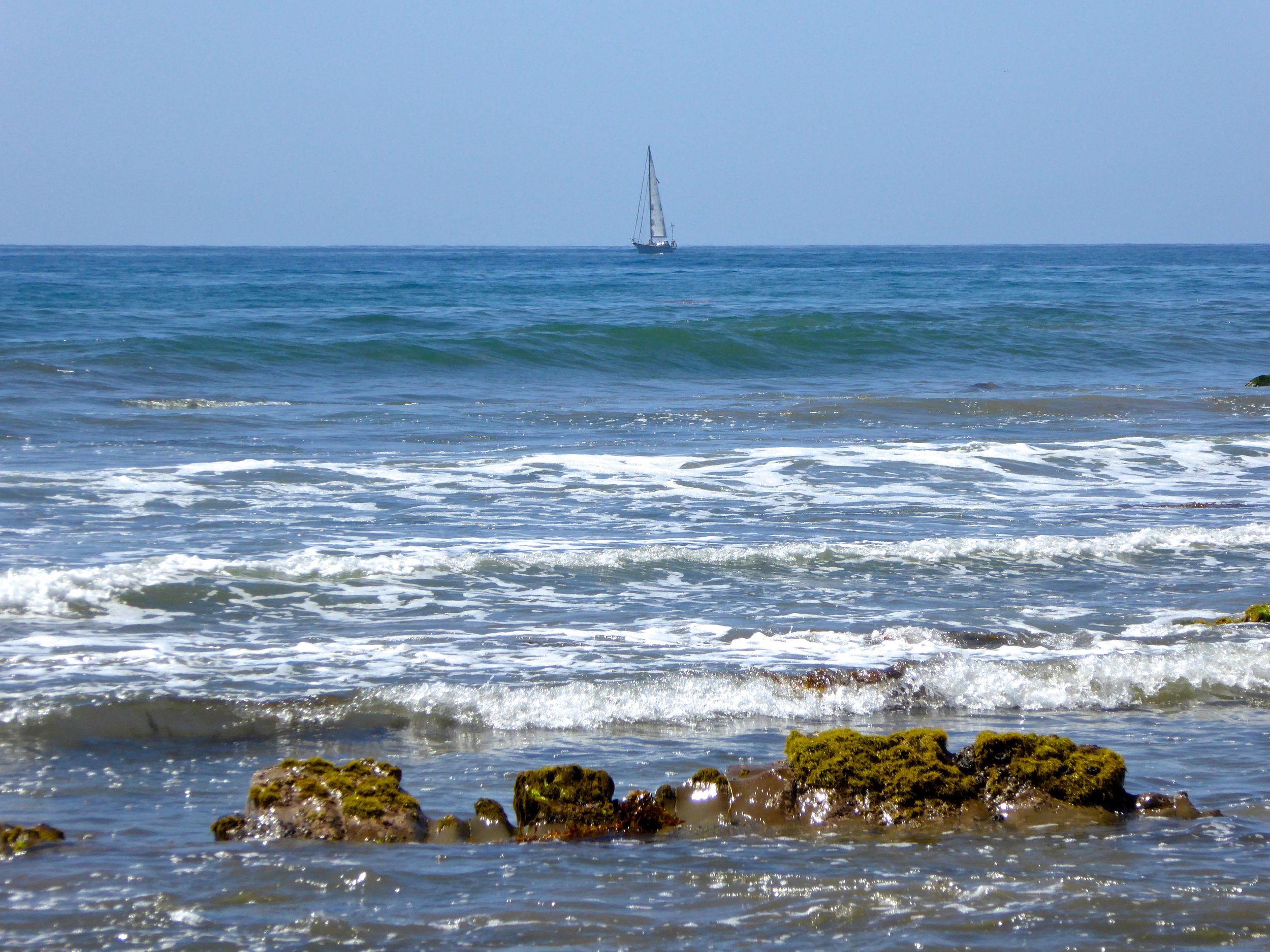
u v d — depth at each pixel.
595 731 27.73
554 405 85.94
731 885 19.09
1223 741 27.36
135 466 59.38
